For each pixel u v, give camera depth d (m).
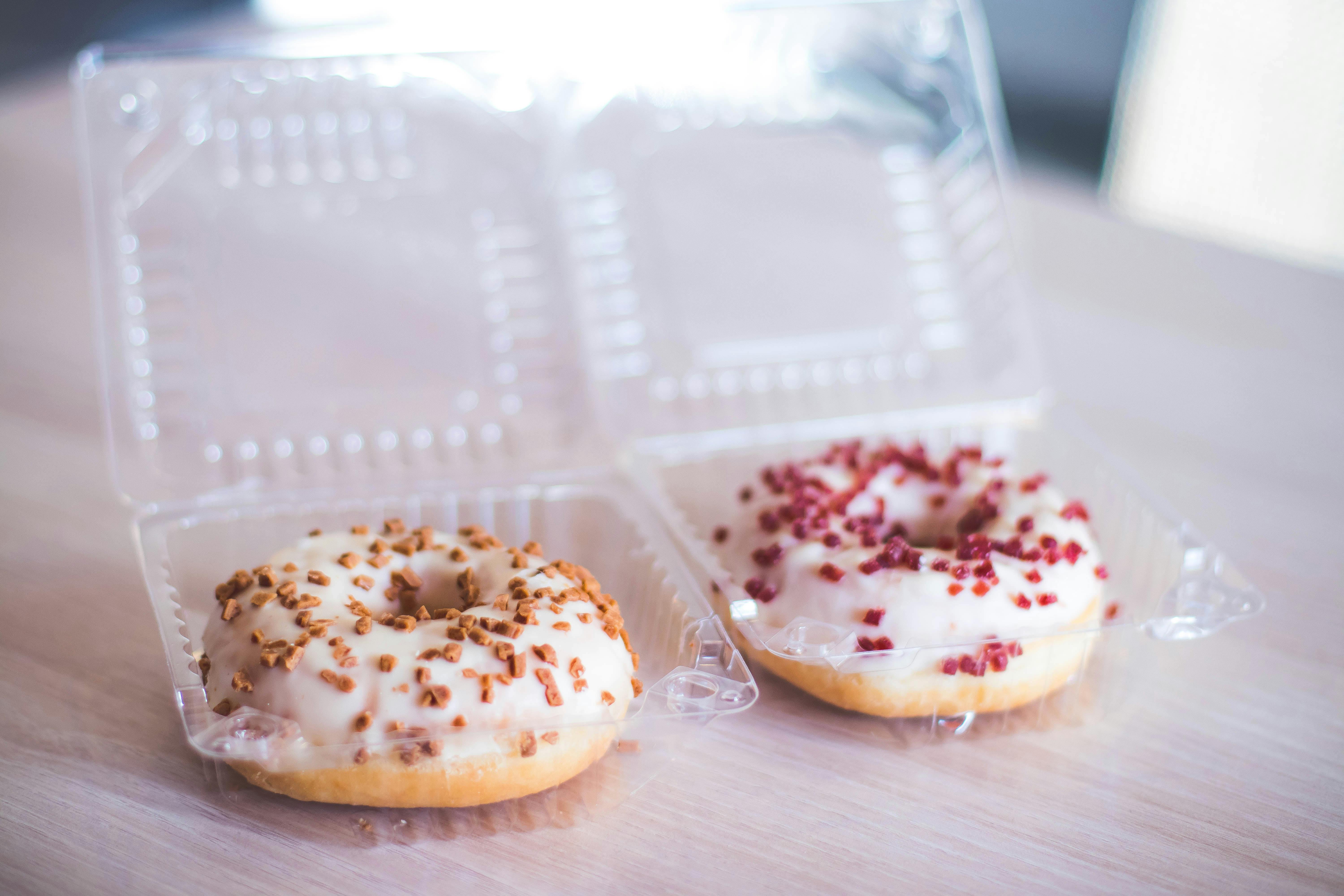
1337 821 0.44
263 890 0.41
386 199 0.54
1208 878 0.42
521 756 0.42
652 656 0.46
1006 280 0.56
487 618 0.43
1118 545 0.51
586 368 0.53
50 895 0.40
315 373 0.52
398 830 0.42
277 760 0.41
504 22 0.67
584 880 0.41
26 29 0.78
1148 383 0.63
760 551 0.48
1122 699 0.48
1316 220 0.77
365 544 0.47
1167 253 0.73
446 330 0.54
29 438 0.56
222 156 0.53
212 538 0.49
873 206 0.58
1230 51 0.77
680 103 0.57
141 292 0.51
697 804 0.44
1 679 0.46
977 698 0.45
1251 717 0.47
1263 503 0.57
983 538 0.47
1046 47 0.84
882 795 0.44
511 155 0.55
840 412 0.54
